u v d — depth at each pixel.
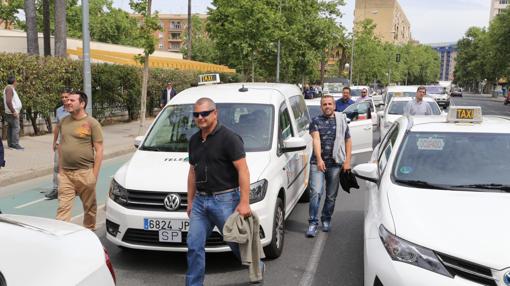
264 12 22.84
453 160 4.65
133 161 5.64
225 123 6.13
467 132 4.98
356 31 65.94
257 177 5.16
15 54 14.59
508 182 4.36
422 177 4.49
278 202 5.55
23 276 2.48
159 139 6.10
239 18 22.95
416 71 117.00
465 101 61.62
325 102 6.32
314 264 5.41
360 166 5.00
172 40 120.69
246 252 4.34
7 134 13.36
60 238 2.91
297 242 6.16
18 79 14.58
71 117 5.73
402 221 3.76
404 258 3.50
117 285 4.84
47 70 15.90
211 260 5.47
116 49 27.62
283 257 5.63
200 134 4.39
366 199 5.25
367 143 9.46
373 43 67.19
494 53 57.41
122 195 5.10
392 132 5.79
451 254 3.39
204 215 4.41
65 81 17.08
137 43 16.14
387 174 4.63
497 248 3.37
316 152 6.23
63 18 18.53
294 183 6.53
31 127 16.48
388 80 85.94
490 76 84.62
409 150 4.83
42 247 2.73
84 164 5.73
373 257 3.72
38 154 12.45
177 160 5.51
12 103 12.85
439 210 3.86
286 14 29.11
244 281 4.92
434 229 3.60
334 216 7.38
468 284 3.29
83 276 2.69
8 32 23.11
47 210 7.66
